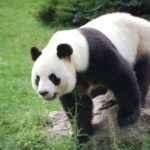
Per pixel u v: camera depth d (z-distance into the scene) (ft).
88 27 26.68
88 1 59.36
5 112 37.22
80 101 26.48
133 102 26.11
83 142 26.84
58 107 37.52
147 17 57.67
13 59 53.21
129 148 25.81
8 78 47.11
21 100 40.63
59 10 62.18
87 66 24.71
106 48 24.88
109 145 26.55
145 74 28.76
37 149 27.25
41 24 64.03
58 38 25.23
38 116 32.71
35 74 24.45
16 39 59.67
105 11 58.03
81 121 26.99
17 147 26.76
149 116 27.37
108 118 27.27
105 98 29.22
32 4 71.77
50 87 24.03
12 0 74.02
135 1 57.52
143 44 28.43
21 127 31.91
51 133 28.60
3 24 64.85
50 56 24.36
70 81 24.41
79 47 24.61
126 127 26.63
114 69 25.03
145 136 26.27
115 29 27.25
